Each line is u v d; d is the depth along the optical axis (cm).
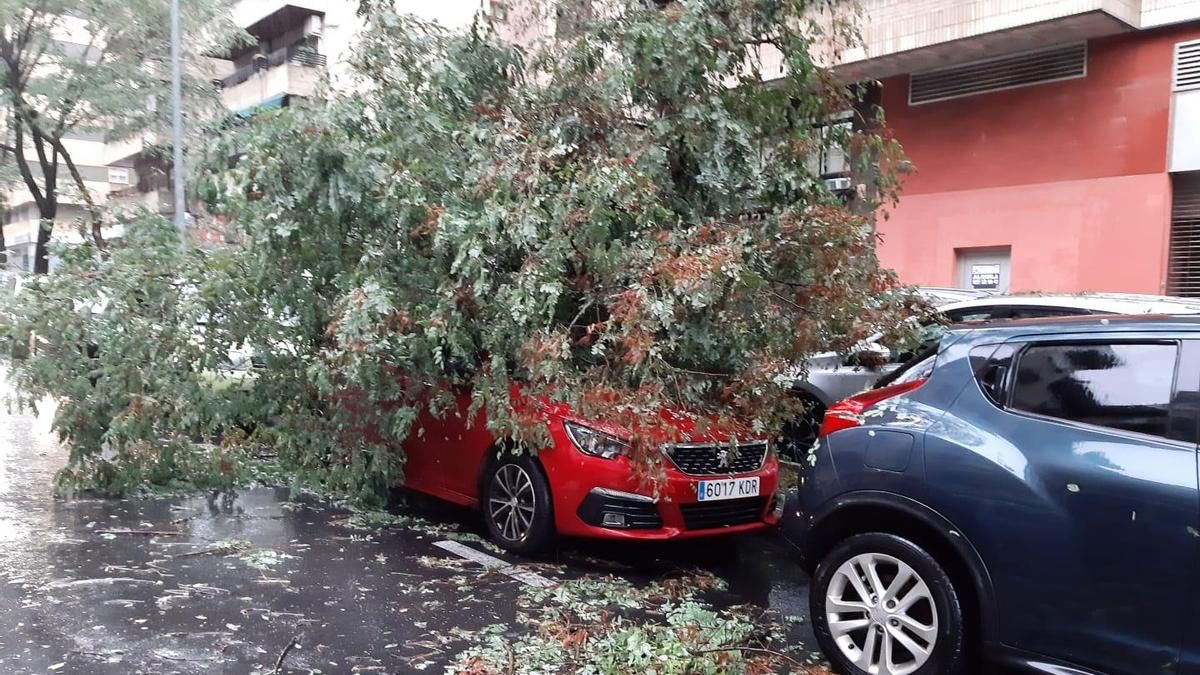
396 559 556
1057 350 357
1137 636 310
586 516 535
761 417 530
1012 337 372
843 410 416
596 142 645
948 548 365
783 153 654
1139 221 1057
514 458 578
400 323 556
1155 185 1045
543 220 527
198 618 440
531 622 449
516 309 512
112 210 738
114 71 1675
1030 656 336
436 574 528
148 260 693
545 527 553
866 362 600
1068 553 326
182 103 1708
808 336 543
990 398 367
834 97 679
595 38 659
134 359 664
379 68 648
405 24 673
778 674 399
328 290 651
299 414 680
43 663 379
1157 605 306
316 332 653
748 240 538
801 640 447
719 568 577
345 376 587
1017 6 1038
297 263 635
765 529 596
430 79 658
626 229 552
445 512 697
